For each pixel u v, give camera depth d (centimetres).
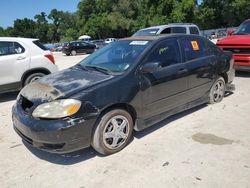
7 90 716
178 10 5016
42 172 362
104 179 340
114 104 389
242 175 336
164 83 455
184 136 447
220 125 487
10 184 340
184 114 547
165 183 326
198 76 528
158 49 461
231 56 628
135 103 413
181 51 501
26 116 373
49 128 346
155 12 5391
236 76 911
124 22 6700
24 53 727
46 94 376
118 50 481
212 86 582
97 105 369
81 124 357
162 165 364
